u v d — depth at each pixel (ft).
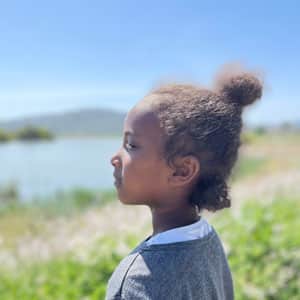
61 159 163.53
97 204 46.32
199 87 4.26
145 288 3.58
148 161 3.88
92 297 11.91
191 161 3.86
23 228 36.73
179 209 4.03
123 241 14.93
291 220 18.63
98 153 198.49
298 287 12.15
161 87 4.21
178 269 3.72
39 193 65.82
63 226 30.07
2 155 189.98
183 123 3.82
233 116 4.17
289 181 35.91
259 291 11.81
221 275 4.54
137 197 4.02
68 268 14.15
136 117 3.99
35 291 13.41
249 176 63.62
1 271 15.74
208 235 4.26
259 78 4.43
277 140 229.04
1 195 60.90
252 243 14.67
